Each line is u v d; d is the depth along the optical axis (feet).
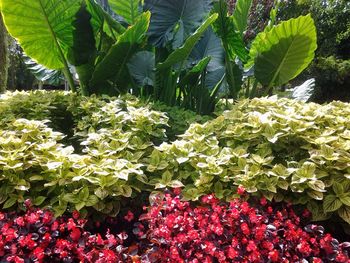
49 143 6.53
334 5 28.55
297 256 5.00
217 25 12.22
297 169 5.85
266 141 6.80
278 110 7.43
